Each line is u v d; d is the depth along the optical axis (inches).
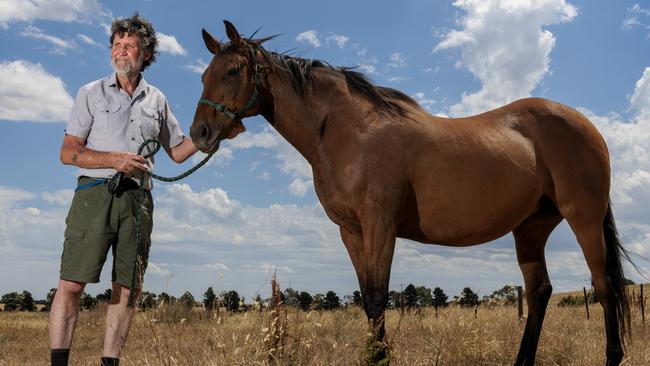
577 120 185.0
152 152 135.5
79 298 133.4
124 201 132.8
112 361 132.7
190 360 136.0
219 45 160.6
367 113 156.0
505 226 173.0
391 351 141.5
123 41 134.2
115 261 134.9
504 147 170.1
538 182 176.2
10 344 371.6
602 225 181.5
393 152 152.3
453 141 161.8
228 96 153.2
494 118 181.3
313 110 157.8
